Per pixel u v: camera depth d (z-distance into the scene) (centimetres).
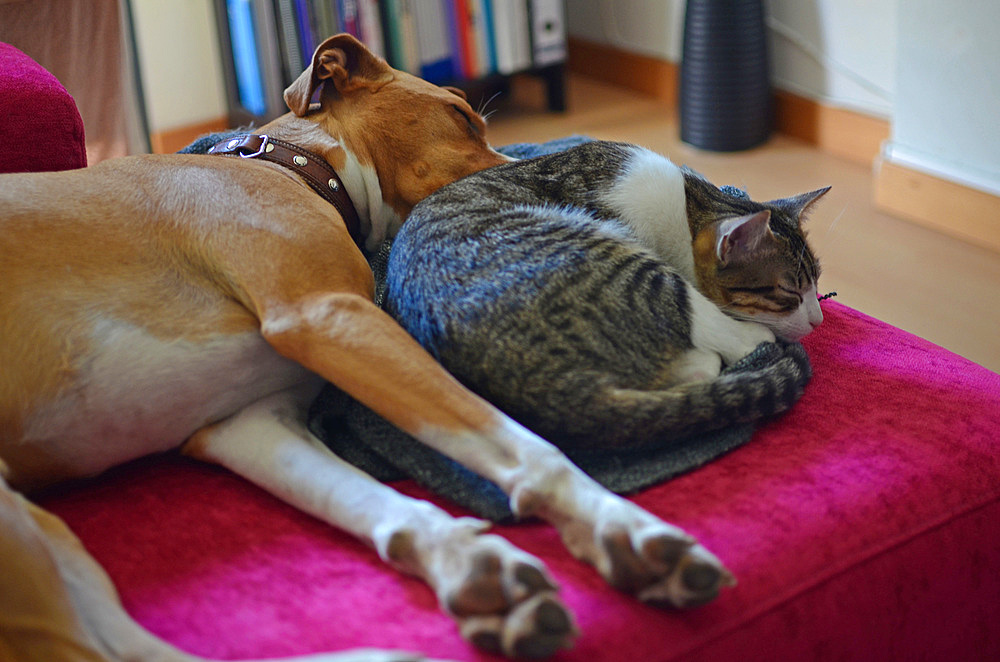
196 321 136
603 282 141
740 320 165
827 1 349
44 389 129
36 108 179
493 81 423
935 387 150
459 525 112
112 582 118
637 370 136
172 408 137
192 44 395
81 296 132
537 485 114
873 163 347
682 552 105
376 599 113
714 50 356
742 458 135
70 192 142
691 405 129
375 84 175
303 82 172
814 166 353
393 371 125
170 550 125
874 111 345
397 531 113
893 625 124
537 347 131
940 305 260
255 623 111
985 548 131
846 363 160
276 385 145
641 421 128
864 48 340
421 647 105
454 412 122
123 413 134
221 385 139
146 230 141
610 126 408
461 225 151
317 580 118
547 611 99
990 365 232
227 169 151
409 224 158
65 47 252
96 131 265
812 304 167
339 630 109
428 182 177
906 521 126
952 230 298
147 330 134
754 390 134
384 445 139
